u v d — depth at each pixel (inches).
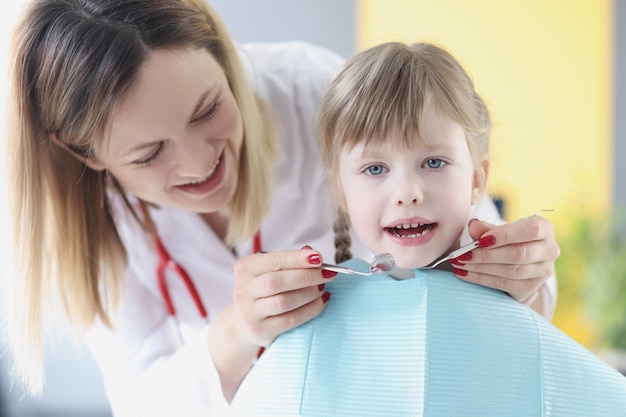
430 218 32.3
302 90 51.2
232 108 40.7
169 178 40.1
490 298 33.3
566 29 123.4
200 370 41.3
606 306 110.8
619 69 123.8
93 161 42.1
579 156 124.3
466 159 33.1
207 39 40.6
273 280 34.0
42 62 39.5
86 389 118.9
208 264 51.1
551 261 34.6
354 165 33.3
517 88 124.3
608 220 115.7
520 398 32.0
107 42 37.5
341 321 34.3
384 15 124.0
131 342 50.1
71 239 46.4
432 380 31.8
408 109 32.1
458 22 123.7
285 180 49.9
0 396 116.9
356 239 40.7
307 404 33.5
